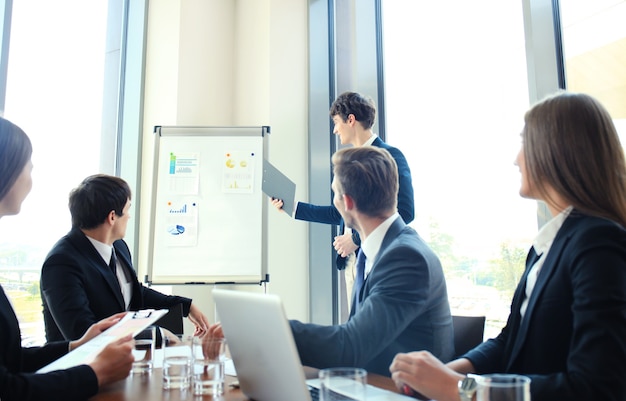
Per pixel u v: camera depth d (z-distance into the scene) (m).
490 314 2.48
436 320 1.35
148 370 1.41
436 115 2.84
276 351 0.96
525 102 2.38
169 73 3.50
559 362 1.07
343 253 2.48
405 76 3.07
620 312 0.93
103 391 1.19
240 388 1.19
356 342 1.19
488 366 1.28
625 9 2.01
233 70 3.81
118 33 3.70
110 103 3.60
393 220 1.46
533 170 1.16
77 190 2.12
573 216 1.12
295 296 3.35
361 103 2.59
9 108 3.03
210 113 3.64
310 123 3.51
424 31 2.96
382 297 1.26
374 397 1.07
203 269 3.05
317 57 3.57
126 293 2.28
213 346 1.19
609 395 0.90
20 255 3.04
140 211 3.49
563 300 1.07
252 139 3.20
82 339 1.52
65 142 3.30
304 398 0.91
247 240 3.09
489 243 2.50
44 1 3.25
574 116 1.11
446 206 2.74
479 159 2.58
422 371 1.02
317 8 3.61
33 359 1.48
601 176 1.08
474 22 2.66
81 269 1.99
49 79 3.25
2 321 1.25
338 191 1.49
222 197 3.13
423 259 1.31
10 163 1.36
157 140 3.20
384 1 3.27
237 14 3.84
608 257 0.99
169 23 3.55
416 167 2.94
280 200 2.88
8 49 3.02
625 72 2.01
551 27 2.26
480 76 2.61
